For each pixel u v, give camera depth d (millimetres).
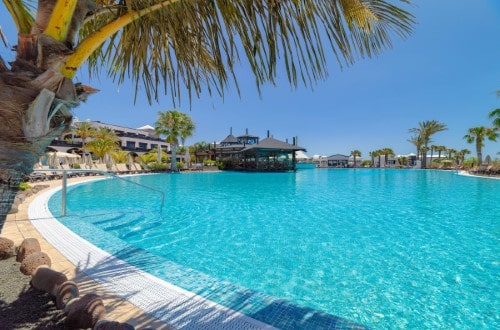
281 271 4008
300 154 76125
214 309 2184
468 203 10023
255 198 11555
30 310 1950
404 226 6648
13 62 1209
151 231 6168
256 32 1594
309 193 13469
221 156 48031
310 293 3342
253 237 5723
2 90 1145
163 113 32656
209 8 1598
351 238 5617
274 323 2088
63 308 1970
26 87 1185
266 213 8320
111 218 7039
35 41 1230
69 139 35375
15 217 5586
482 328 2637
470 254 4637
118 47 2115
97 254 3412
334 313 2918
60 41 1331
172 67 1904
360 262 4316
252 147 33812
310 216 7898
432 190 14375
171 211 8469
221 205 9727
